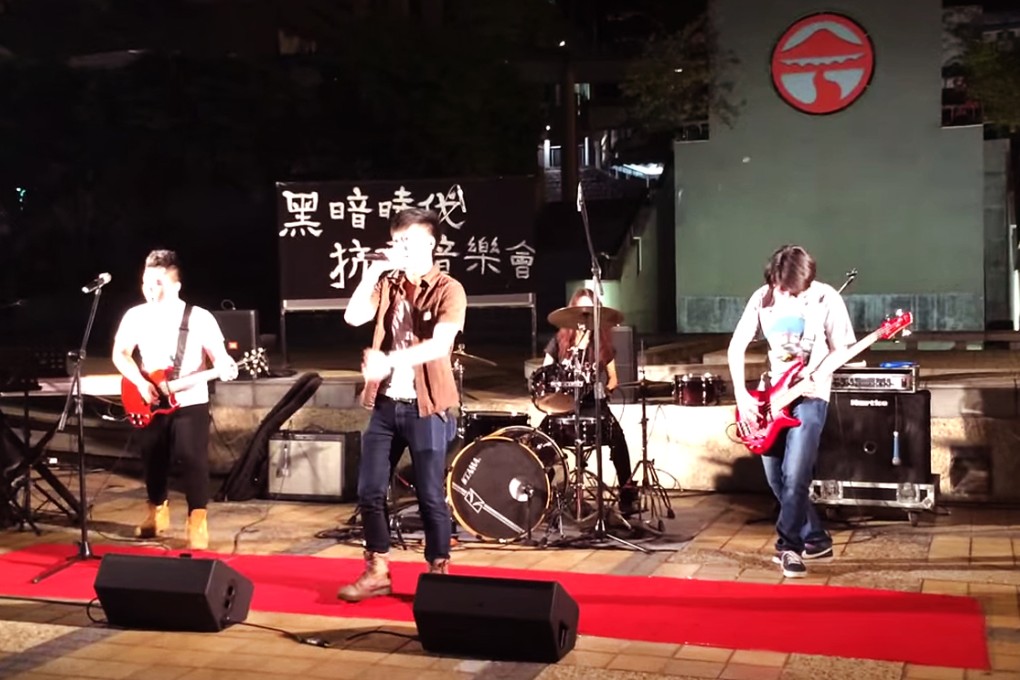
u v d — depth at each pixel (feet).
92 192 59.16
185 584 14.98
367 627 15.35
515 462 19.85
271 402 27.61
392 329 16.34
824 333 17.76
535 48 73.36
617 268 54.03
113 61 58.18
